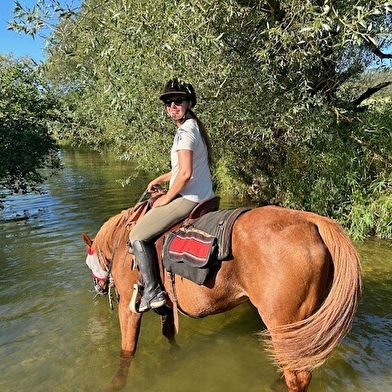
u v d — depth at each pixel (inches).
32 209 377.7
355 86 312.7
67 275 213.2
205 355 146.6
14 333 159.9
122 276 134.6
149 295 120.3
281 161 332.8
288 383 103.4
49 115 396.2
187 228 118.4
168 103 122.4
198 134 120.1
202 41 192.7
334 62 264.1
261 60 235.6
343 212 285.4
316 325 96.8
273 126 271.6
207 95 255.9
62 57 223.6
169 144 312.7
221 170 402.3
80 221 322.3
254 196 382.0
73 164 757.3
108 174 599.8
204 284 111.7
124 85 247.8
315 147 291.1
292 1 210.8
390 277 205.2
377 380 127.3
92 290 196.1
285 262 100.5
